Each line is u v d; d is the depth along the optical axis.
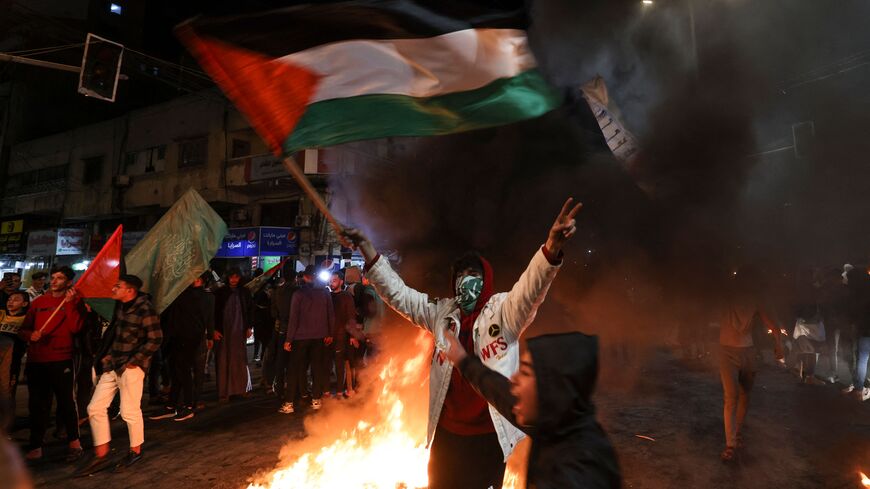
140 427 5.05
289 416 6.80
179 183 23.05
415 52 2.67
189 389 6.73
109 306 5.57
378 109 2.69
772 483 4.33
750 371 4.95
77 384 6.33
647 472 4.60
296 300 7.09
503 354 2.68
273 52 2.50
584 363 1.43
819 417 6.17
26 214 30.31
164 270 5.95
